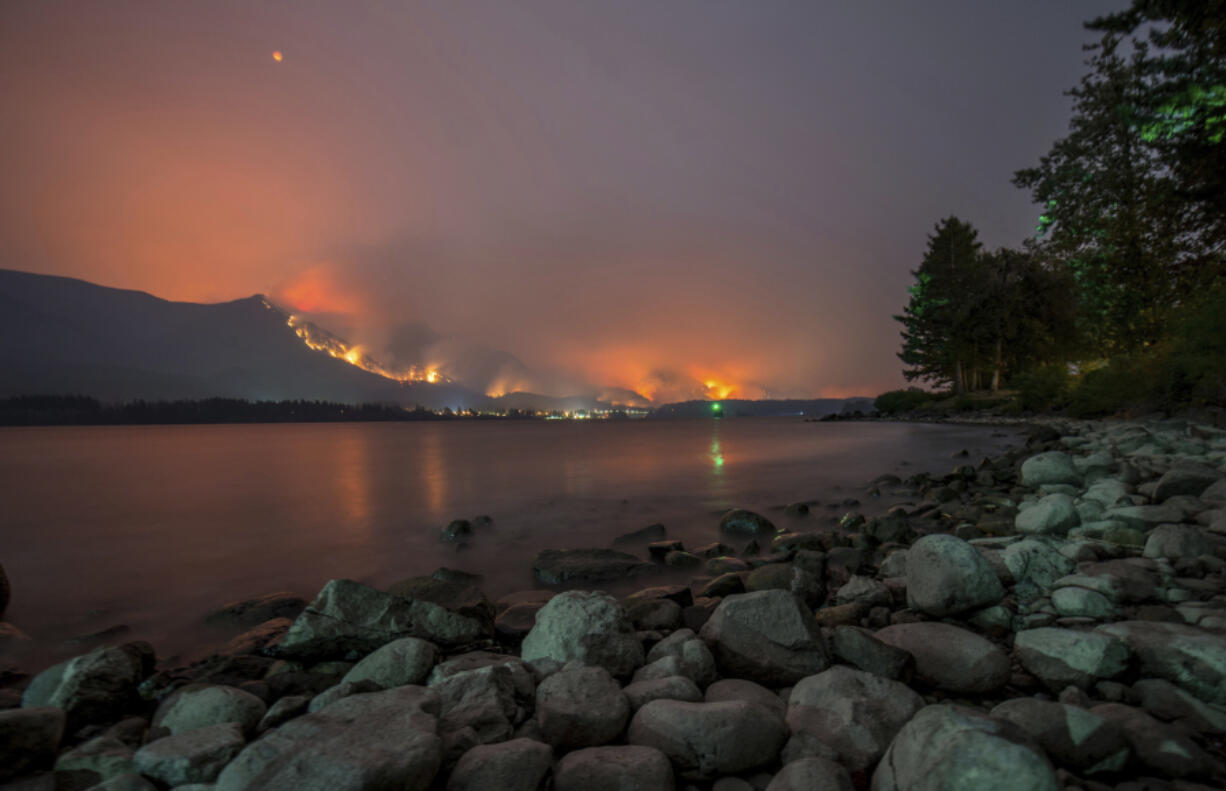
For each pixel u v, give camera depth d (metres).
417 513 12.62
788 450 28.34
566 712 2.81
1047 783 1.88
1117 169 12.62
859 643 3.62
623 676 3.60
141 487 18.58
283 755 2.30
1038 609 4.58
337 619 4.36
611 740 2.81
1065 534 6.73
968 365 59.09
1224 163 9.22
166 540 10.06
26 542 9.99
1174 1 6.62
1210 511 6.10
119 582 7.50
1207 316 17.42
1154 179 12.14
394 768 2.19
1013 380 43.34
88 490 17.83
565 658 3.64
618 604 4.02
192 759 2.63
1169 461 10.66
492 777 2.33
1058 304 48.88
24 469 26.64
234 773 2.32
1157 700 2.95
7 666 4.54
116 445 57.06
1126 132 11.70
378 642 4.36
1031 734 2.56
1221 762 2.47
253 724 3.34
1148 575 4.75
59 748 3.10
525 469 23.08
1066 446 15.92
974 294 54.62
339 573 7.85
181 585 7.36
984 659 3.41
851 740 2.66
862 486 14.68
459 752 2.54
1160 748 2.46
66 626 5.87
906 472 17.56
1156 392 21.86
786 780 2.30
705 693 3.36
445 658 4.18
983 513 9.18
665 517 11.49
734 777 2.55
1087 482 10.17
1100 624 4.11
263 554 8.95
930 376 66.88
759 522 9.80
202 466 27.94
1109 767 2.40
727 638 3.70
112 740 3.02
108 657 3.83
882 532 8.15
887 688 2.98
